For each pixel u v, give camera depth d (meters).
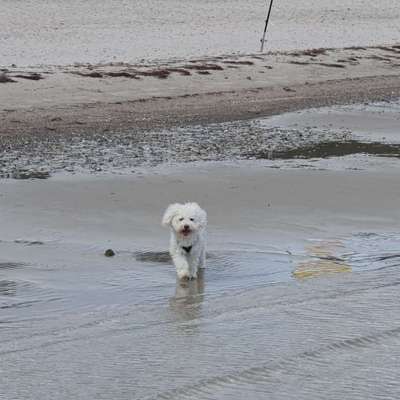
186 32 57.19
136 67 39.09
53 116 29.08
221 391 7.23
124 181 18.56
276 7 71.75
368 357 8.12
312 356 8.16
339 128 28.30
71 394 7.20
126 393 7.22
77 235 14.30
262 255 13.34
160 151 22.88
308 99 36.50
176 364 7.97
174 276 12.14
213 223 15.29
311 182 18.80
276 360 8.04
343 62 48.50
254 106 33.69
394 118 31.02
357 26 66.94
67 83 34.38
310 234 14.73
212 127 27.94
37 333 9.23
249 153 22.83
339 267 12.66
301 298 10.58
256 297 10.78
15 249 13.32
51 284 11.57
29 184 18.06
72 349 8.49
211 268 12.59
